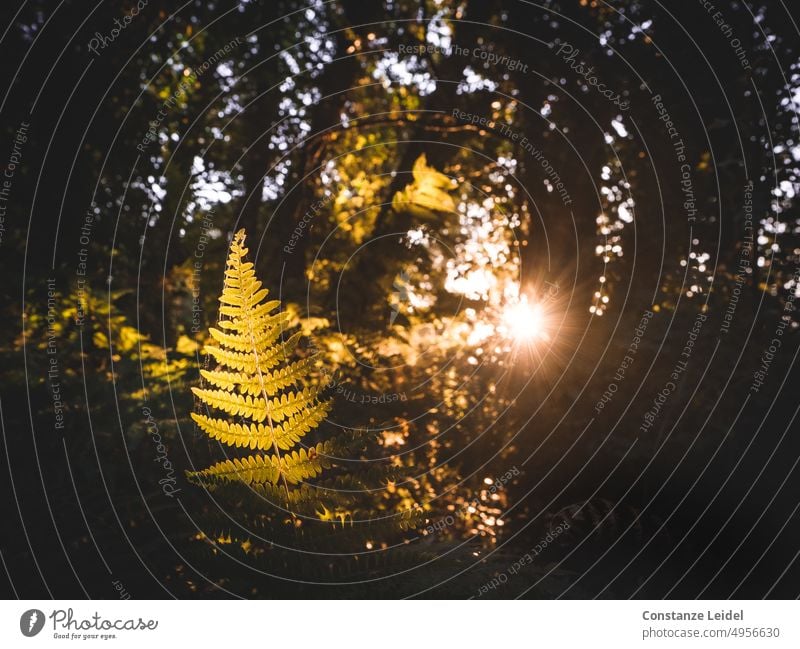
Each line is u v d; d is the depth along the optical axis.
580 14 5.12
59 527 2.29
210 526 1.19
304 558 1.21
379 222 5.64
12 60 4.36
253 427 1.24
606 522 2.86
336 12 6.42
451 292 5.03
